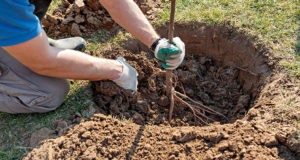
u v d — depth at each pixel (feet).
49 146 6.54
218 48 9.52
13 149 6.84
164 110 8.54
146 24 7.07
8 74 6.68
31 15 5.52
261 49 8.55
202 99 9.14
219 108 9.05
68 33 10.05
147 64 8.93
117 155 6.56
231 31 9.20
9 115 7.56
